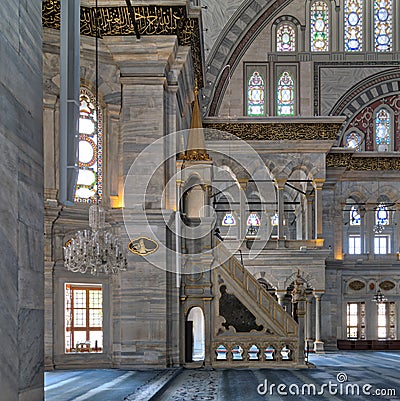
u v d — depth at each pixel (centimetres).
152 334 1491
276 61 3005
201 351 2248
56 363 1453
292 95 3008
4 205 420
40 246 495
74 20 738
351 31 3055
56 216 1470
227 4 2986
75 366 1473
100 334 1516
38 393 477
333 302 2798
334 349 2766
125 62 1555
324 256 2466
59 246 1486
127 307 1498
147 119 1549
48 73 1495
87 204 1527
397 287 2867
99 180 1559
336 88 3017
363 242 2911
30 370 461
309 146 2511
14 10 443
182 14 1506
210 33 2973
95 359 1497
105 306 1516
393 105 3028
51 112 1499
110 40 1536
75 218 1507
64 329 1473
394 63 3019
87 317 1508
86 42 1532
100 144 1567
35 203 484
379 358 2188
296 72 3014
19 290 444
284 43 3034
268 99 2994
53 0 1445
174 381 1293
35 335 474
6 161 424
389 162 2880
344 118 2498
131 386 1152
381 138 3028
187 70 1738
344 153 2822
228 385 1235
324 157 2516
